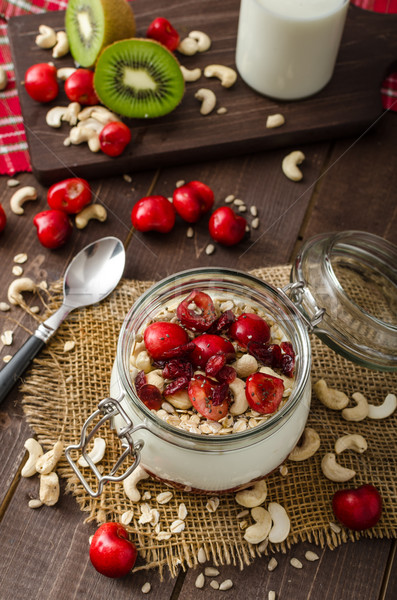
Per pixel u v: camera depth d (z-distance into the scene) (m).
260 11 0.54
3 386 0.48
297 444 0.48
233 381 0.42
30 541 0.45
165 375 0.42
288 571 0.45
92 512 0.46
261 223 0.56
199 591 0.45
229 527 0.46
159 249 0.55
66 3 0.64
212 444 0.40
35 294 0.52
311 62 0.56
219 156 0.58
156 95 0.57
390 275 0.49
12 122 0.59
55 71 0.58
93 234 0.55
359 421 0.49
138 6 0.63
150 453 0.42
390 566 0.46
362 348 0.45
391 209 0.57
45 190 0.57
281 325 0.44
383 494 0.47
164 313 0.45
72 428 0.48
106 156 0.56
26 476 0.47
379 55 0.61
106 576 0.44
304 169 0.58
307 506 0.47
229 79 0.59
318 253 0.47
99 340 0.50
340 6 0.54
